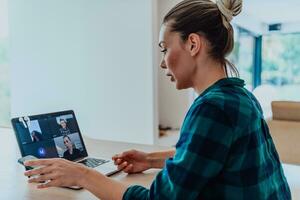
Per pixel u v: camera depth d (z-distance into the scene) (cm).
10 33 414
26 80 409
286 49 762
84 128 374
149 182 119
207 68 81
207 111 72
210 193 73
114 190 84
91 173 91
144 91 335
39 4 387
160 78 404
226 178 72
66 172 92
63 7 371
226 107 73
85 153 148
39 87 400
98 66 359
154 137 334
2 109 442
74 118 150
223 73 83
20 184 117
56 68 386
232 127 71
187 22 79
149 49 328
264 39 771
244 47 694
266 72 777
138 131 342
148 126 336
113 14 343
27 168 113
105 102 358
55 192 109
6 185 116
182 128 77
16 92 419
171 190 72
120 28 341
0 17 427
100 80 359
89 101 368
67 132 142
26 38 403
